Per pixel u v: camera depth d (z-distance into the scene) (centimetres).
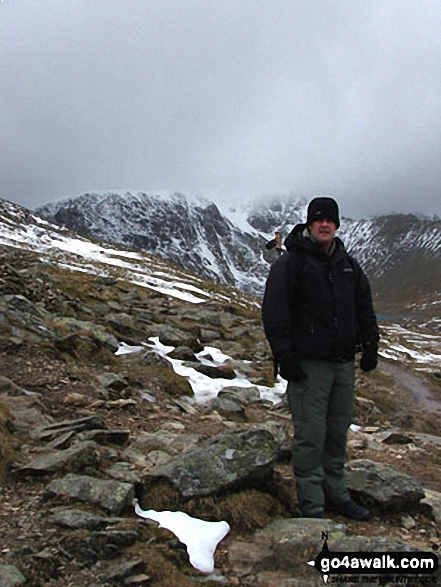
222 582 252
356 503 357
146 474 336
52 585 233
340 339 327
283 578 257
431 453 535
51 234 4931
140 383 598
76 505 294
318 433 332
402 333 6812
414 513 355
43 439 382
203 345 977
